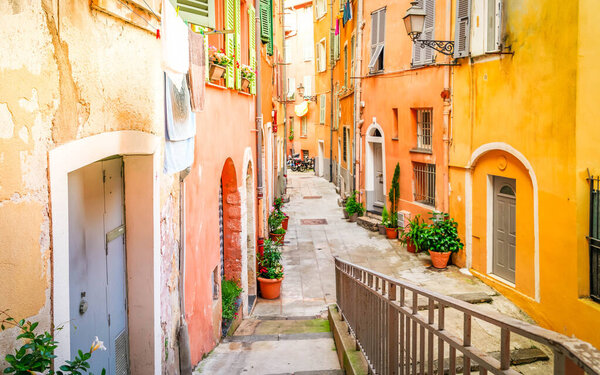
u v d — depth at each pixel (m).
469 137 10.41
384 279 4.53
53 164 2.80
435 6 12.24
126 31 3.93
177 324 5.48
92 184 3.79
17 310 2.49
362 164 17.75
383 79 15.41
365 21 16.66
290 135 40.09
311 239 16.11
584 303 6.96
